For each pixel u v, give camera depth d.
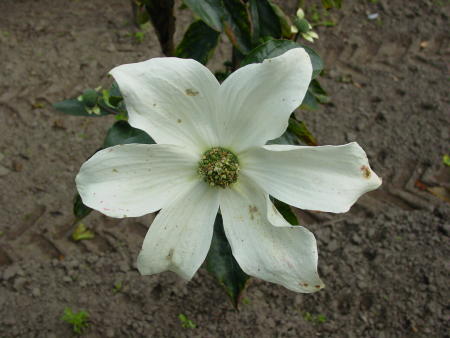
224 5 0.24
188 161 0.19
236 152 0.19
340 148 0.17
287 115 0.17
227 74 0.28
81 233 0.45
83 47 0.60
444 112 0.55
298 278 0.18
